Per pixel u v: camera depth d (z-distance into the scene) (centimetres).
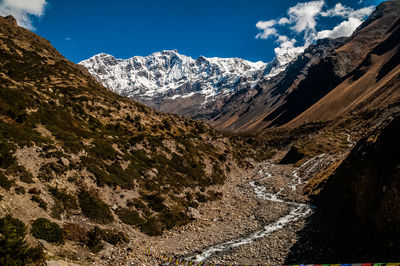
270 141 18688
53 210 2291
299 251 2300
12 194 2073
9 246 1373
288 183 5966
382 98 15812
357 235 2206
